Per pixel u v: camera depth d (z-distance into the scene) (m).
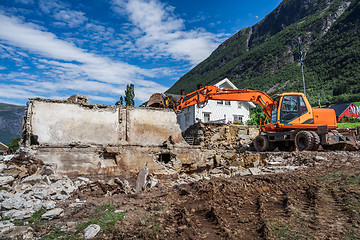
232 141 15.52
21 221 5.23
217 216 5.10
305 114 12.84
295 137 12.57
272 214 5.10
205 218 5.27
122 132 11.61
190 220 4.98
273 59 130.62
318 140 11.59
